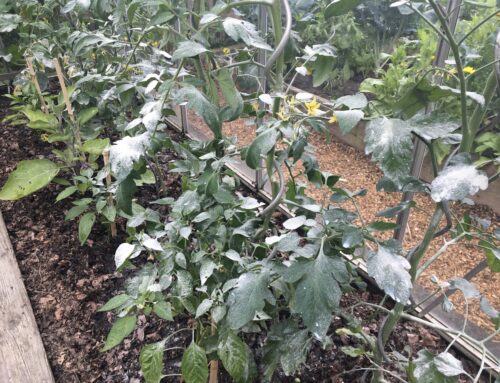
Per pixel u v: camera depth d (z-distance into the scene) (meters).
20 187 1.87
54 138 1.98
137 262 1.79
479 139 1.27
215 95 1.24
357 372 1.33
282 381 1.30
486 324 1.45
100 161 2.40
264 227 1.34
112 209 1.75
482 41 1.22
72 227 1.99
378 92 1.56
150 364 1.08
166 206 2.07
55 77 3.46
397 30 1.67
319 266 0.87
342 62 1.89
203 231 1.23
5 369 1.35
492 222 1.53
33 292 1.66
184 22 1.20
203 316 1.34
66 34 2.46
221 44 2.08
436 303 1.35
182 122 2.74
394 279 0.81
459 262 1.61
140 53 2.09
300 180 2.20
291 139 1.15
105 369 1.37
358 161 2.07
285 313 1.43
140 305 1.10
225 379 1.31
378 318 1.52
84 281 1.70
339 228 1.04
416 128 0.83
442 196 0.73
